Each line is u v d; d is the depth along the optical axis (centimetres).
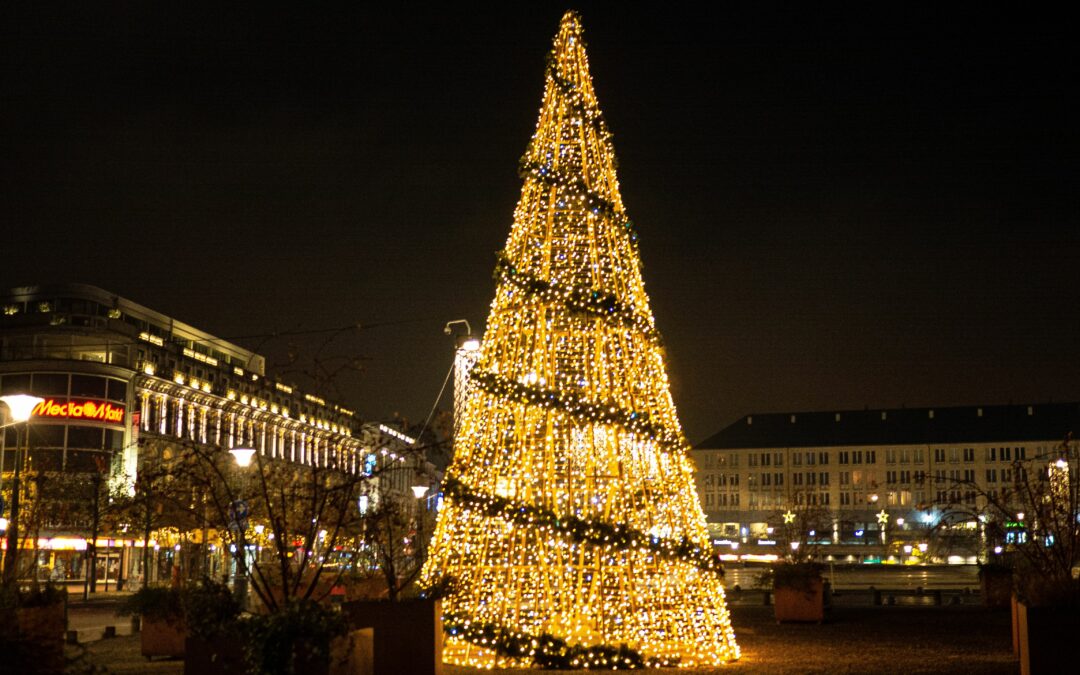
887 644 2184
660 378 1812
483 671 1667
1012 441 12306
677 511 1781
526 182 1836
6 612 1216
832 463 12900
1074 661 1401
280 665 1160
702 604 1806
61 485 5088
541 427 1780
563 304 1731
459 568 1750
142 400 7262
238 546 1634
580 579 1695
